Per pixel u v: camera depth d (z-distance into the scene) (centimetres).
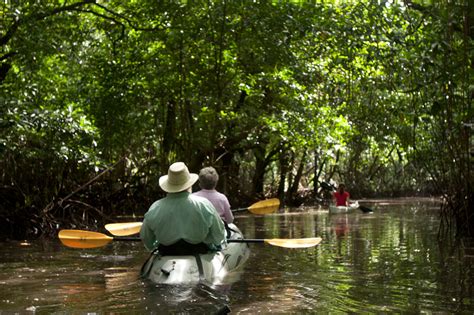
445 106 1048
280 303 543
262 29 1373
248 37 1464
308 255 877
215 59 1525
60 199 1366
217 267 676
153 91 1728
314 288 615
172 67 1614
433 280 661
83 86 1762
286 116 1902
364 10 1327
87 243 780
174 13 1464
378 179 4362
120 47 1686
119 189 1811
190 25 1462
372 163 4338
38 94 1539
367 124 2180
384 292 593
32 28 1304
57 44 1434
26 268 775
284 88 1789
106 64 1689
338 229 1355
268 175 4022
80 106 1745
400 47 1262
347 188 3959
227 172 2258
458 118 1021
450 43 991
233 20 1461
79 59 1738
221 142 2061
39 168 1338
